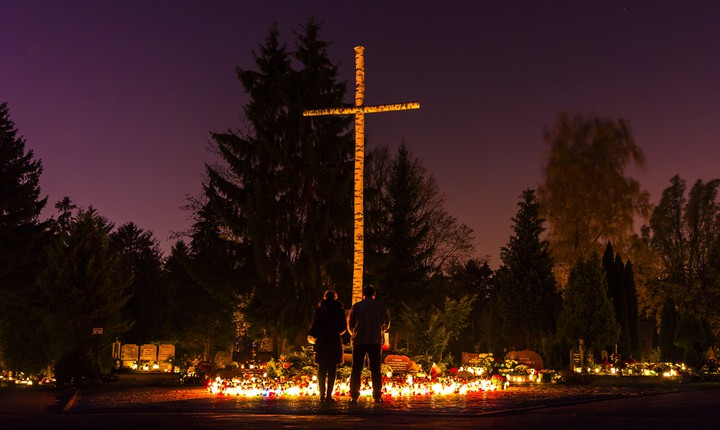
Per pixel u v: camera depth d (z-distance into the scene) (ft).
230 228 126.31
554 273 171.94
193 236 145.69
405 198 150.00
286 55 131.13
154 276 204.23
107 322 102.37
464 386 62.95
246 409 41.65
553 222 176.96
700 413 39.52
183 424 33.30
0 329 125.08
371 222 127.44
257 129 128.98
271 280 125.49
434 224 172.96
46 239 184.75
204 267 129.08
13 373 123.13
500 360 107.65
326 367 47.83
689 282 201.26
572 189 174.60
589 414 39.24
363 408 42.04
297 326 123.44
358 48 73.77
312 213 124.77
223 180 126.31
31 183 182.29
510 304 153.58
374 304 48.11
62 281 100.58
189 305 153.38
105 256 104.78
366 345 47.50
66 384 83.71
